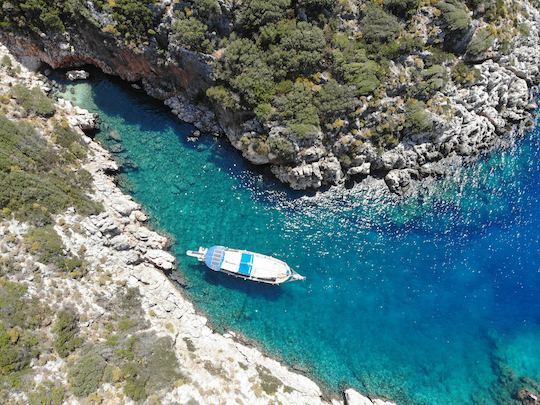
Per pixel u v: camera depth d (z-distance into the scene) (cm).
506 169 5991
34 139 4900
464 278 5453
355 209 5619
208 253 5197
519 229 5694
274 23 4962
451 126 5650
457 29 5288
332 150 5491
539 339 5294
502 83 5950
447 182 5834
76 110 5600
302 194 5647
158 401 3991
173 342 4538
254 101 5131
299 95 5122
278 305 5188
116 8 5075
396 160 5656
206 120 5784
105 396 3881
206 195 5562
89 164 5303
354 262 5416
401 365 5072
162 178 5572
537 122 6325
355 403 4709
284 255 5372
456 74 5616
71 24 5475
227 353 4734
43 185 4662
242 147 5572
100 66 5862
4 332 3725
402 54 5328
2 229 4203
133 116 5809
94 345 4156
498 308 5381
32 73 5759
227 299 5138
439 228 5634
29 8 5275
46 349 3897
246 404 4288
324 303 5247
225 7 4903
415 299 5347
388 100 5375
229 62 5109
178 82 5662
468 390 5000
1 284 3966
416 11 5238
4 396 3525
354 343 5138
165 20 5066
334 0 5028
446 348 5181
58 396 3712
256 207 5559
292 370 4931
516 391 4981
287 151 5241
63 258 4422
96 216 4884
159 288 4938
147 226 5328
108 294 4541
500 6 5659
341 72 5166
